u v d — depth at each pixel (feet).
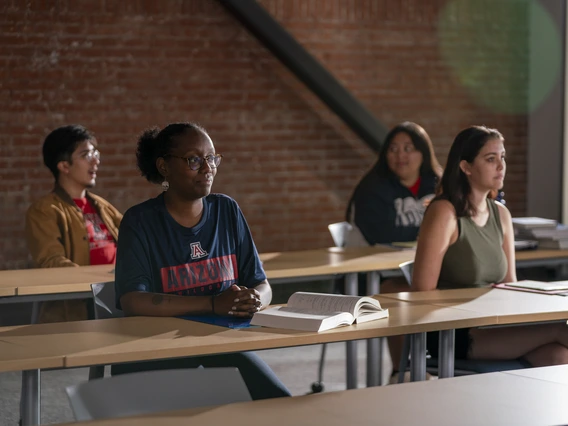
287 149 21.81
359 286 14.52
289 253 15.19
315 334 8.18
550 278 19.79
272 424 5.81
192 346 7.74
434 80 23.06
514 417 5.99
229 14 21.07
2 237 19.45
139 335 8.23
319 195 22.15
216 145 21.17
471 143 11.28
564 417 5.99
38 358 7.28
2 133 19.35
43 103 19.65
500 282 11.71
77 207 14.06
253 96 21.44
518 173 23.89
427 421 5.90
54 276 12.44
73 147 13.93
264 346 7.99
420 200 17.29
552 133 23.71
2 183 19.42
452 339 9.07
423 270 11.21
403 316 9.08
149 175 10.01
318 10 21.90
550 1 23.41
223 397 6.41
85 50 19.92
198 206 9.95
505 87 23.63
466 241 11.35
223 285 9.95
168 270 9.68
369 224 17.16
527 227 15.42
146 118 20.48
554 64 23.52
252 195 21.56
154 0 20.40
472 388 6.77
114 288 10.18
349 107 21.57
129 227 9.64
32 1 19.44
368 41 22.40
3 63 19.30
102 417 5.94
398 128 17.21
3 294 11.42
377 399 6.44
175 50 20.66
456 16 23.11
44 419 12.97
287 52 20.97
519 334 10.42
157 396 6.19
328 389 14.70
